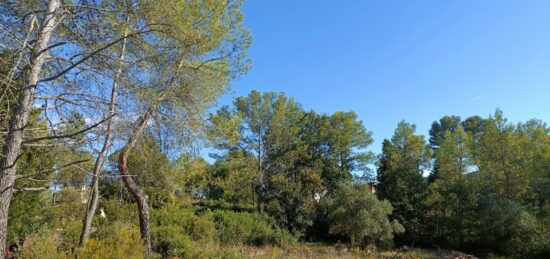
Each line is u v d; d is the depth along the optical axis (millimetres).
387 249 26203
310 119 36562
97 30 4930
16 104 4605
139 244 8672
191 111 8883
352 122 35906
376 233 26250
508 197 30031
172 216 17469
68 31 4895
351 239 26219
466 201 30172
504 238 27641
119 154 9875
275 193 30500
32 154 7363
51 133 5164
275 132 31531
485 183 31906
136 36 5301
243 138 31359
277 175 30750
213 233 18719
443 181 32750
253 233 22688
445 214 31156
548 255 24047
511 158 30422
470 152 34438
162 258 11125
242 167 30047
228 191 29031
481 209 29172
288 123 34125
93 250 7703
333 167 34594
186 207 25109
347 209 26844
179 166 11219
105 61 4934
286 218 29953
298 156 32656
